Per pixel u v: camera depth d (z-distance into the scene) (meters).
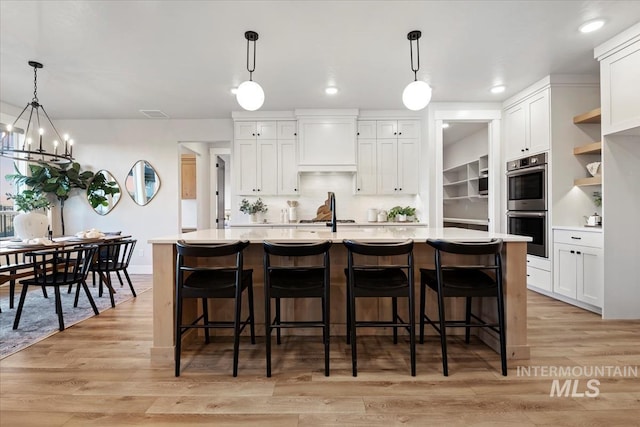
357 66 3.44
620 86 2.87
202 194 6.75
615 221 3.07
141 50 3.07
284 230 3.27
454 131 5.79
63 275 3.21
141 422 1.62
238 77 3.69
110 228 5.39
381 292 2.07
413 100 2.73
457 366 2.18
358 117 4.97
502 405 1.74
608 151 3.05
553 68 3.54
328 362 2.06
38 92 4.12
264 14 2.52
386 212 5.14
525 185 4.12
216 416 1.66
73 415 1.67
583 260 3.30
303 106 4.76
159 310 2.30
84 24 2.63
